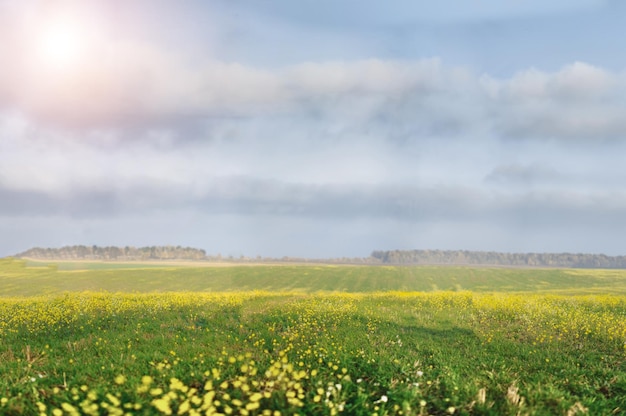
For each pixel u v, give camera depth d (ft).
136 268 173.06
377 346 34.09
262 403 22.65
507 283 170.30
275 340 34.86
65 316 46.96
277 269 196.95
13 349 33.42
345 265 223.51
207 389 23.47
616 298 66.44
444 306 56.70
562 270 199.62
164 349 33.14
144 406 21.26
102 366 27.81
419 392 24.22
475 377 26.76
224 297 66.54
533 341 36.52
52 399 22.67
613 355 32.37
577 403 22.76
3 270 145.59
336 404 22.59
